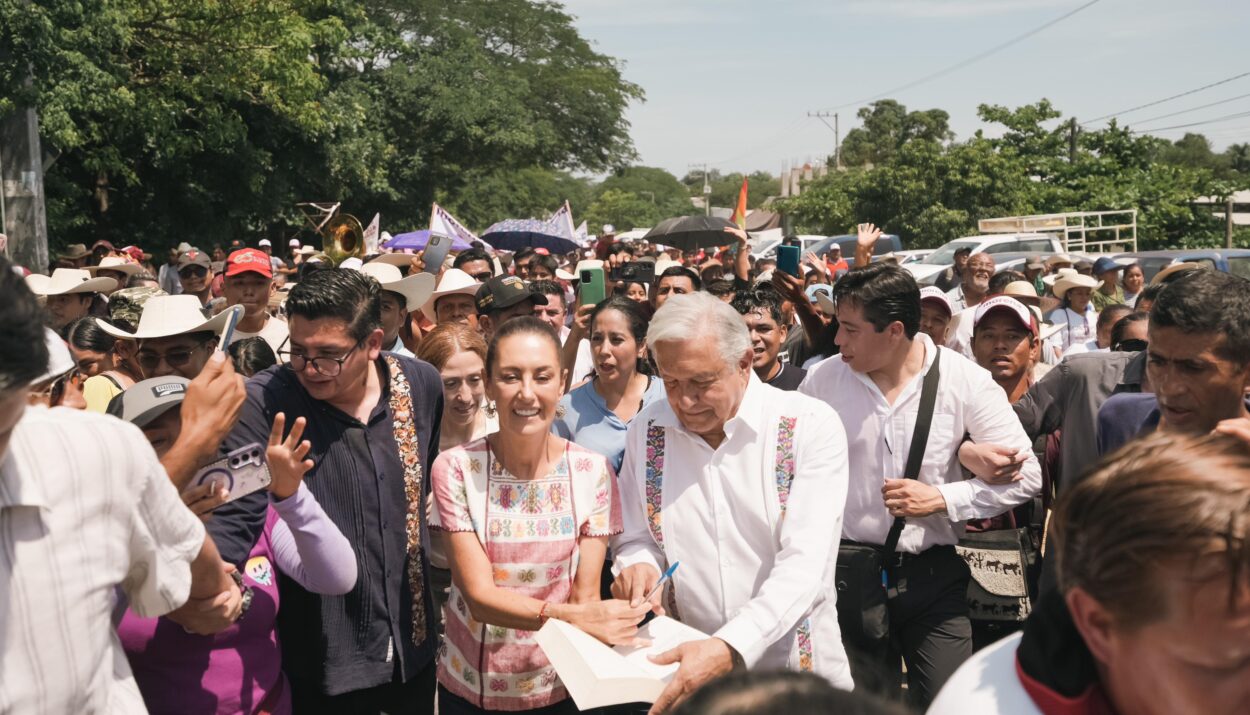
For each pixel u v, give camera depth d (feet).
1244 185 117.29
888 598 12.30
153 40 63.77
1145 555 3.83
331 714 10.75
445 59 111.65
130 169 68.69
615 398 15.16
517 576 9.89
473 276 27.78
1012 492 12.00
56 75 47.96
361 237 37.27
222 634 9.20
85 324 17.38
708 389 9.66
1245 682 3.91
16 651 5.67
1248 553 3.70
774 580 9.43
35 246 44.88
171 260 53.47
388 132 106.01
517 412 9.62
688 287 21.21
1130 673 4.12
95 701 6.12
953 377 12.22
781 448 10.02
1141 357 13.07
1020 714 4.36
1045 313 32.68
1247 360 8.87
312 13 88.12
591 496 10.17
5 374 5.01
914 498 11.77
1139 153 121.90
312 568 9.43
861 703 3.70
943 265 75.51
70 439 5.99
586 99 148.05
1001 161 116.37
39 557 5.73
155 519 6.63
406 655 10.77
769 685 3.77
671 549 10.31
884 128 262.26
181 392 8.91
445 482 9.96
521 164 130.93
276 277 36.55
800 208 139.85
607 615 9.14
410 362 11.44
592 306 18.62
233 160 78.43
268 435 10.27
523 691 10.07
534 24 149.79
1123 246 108.78
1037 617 4.50
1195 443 4.08
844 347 12.32
